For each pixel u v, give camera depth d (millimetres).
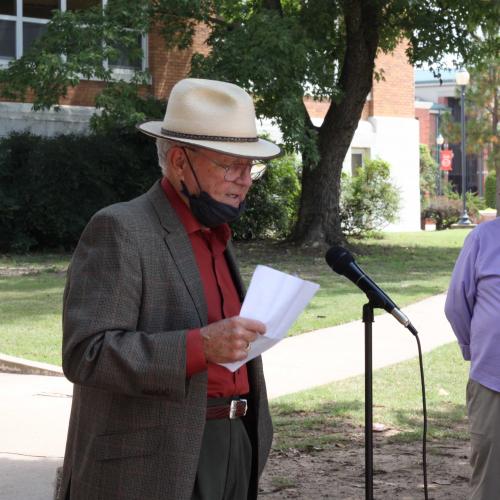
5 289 17328
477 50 25562
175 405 3449
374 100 35344
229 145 3598
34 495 6578
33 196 23984
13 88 22125
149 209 3619
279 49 21109
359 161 35156
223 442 3672
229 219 3691
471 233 5301
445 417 9039
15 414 9109
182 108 3646
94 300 3408
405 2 22922
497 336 4980
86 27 21797
